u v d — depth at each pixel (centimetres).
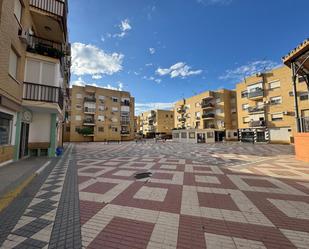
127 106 5638
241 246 258
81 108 4916
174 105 6016
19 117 1016
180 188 546
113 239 278
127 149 2127
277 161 1109
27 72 1078
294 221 334
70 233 295
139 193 498
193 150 1962
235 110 4494
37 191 514
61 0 1241
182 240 274
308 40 905
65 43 1559
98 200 444
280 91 3212
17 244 263
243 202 430
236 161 1127
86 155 1459
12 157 962
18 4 995
